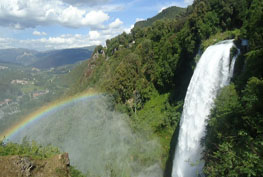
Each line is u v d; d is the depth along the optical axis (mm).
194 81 30500
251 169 8422
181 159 28859
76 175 12148
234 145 11930
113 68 89125
